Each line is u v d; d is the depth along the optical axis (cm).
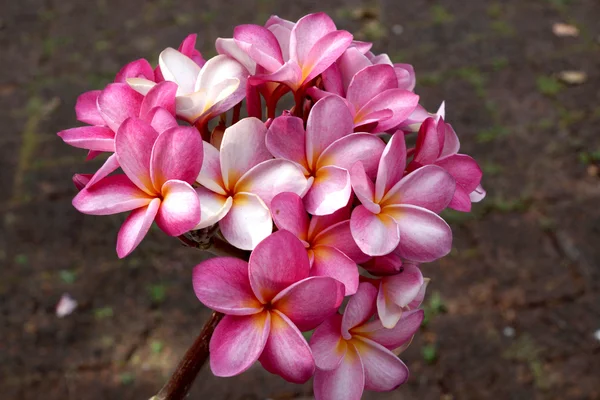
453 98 185
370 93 57
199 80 56
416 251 53
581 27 207
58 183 164
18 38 205
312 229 53
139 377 131
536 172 166
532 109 182
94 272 148
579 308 140
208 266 51
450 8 214
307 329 52
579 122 178
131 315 140
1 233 154
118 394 128
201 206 53
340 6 216
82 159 170
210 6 216
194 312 141
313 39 58
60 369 132
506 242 151
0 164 168
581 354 134
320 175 53
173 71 57
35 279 146
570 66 194
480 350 134
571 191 162
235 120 57
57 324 139
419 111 60
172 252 151
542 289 143
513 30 206
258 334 51
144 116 54
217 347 51
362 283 54
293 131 53
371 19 211
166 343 136
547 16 211
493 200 159
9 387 129
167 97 54
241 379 131
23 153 171
